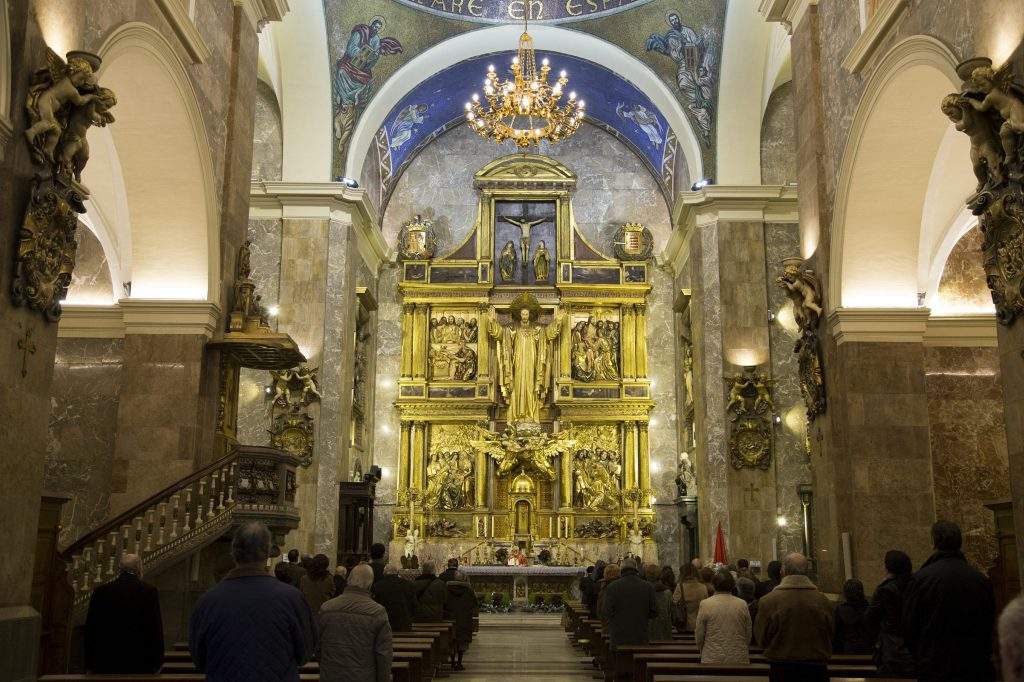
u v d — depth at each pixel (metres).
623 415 24.25
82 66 7.99
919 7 9.84
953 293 13.98
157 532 10.34
